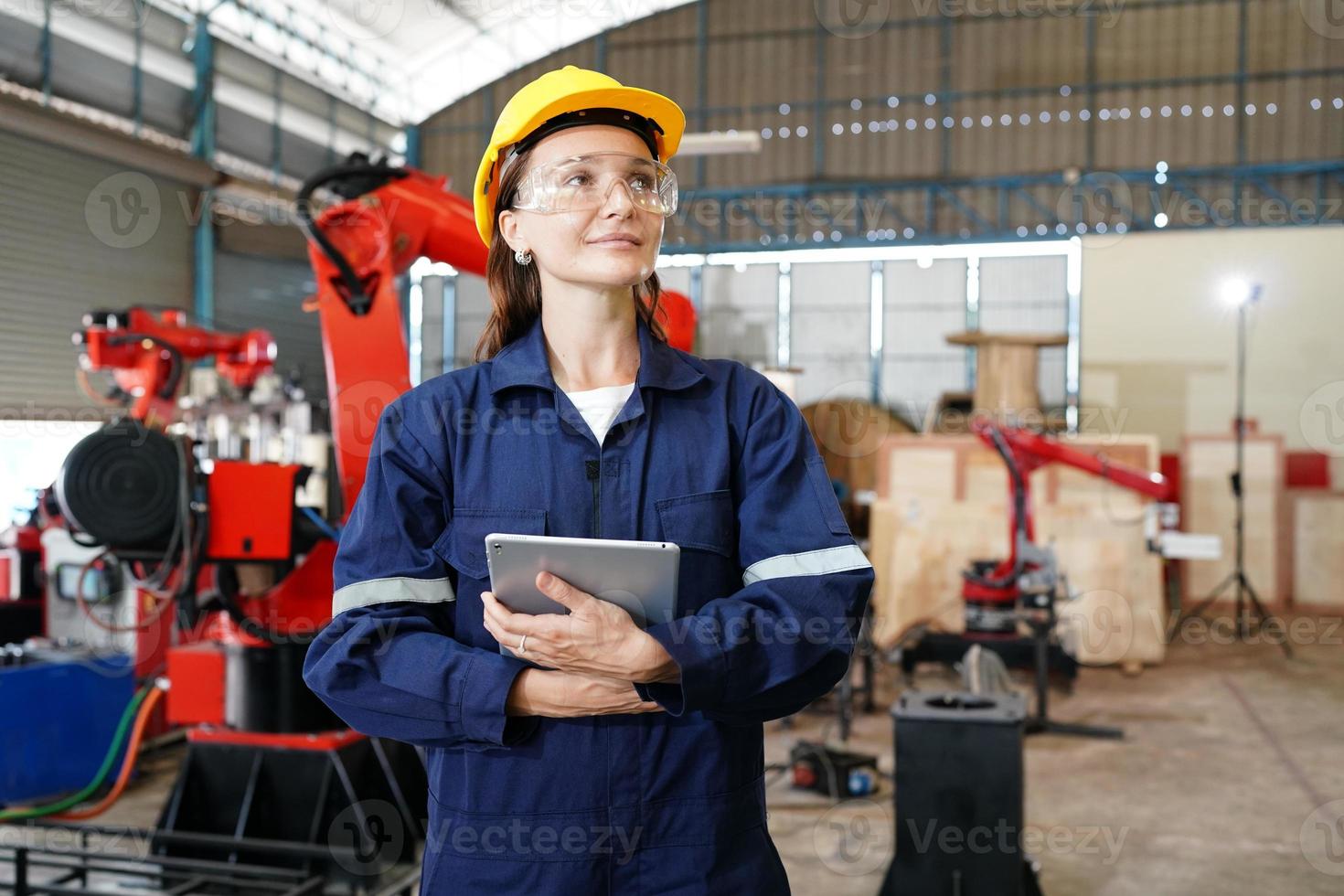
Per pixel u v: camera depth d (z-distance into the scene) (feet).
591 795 3.26
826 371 41.73
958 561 22.94
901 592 23.04
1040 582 17.81
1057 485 23.32
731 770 3.39
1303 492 30.83
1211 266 33.65
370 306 9.18
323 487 17.17
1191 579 31.17
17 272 27.53
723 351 42.65
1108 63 40.22
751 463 3.51
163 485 8.73
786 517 3.42
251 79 36.55
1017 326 40.34
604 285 3.40
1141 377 34.12
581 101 3.37
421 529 3.44
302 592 9.79
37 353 28.07
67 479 8.54
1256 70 39.01
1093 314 34.55
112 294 30.17
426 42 40.75
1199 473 31.63
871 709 18.28
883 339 41.34
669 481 3.41
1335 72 38.40
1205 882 10.64
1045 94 40.68
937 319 40.93
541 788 3.26
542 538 2.97
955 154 41.45
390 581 3.35
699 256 42.78
